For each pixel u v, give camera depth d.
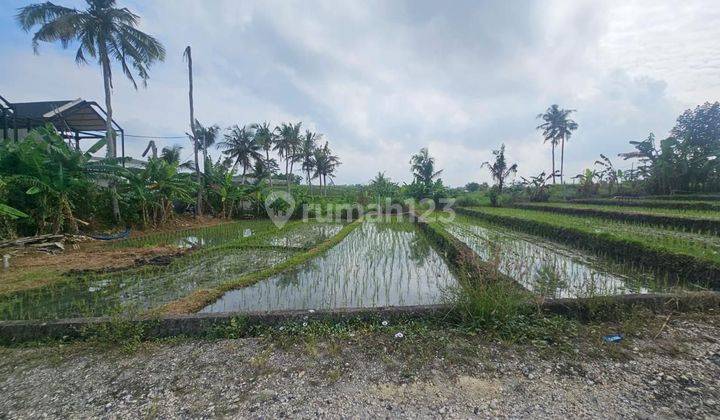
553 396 2.67
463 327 3.87
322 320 4.14
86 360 3.46
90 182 12.70
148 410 2.64
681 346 3.36
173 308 4.86
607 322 3.96
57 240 10.70
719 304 4.23
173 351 3.60
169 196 15.95
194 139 19.27
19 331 3.98
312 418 2.49
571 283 5.98
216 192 20.12
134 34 15.43
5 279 6.89
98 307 5.37
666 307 4.20
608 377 2.90
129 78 16.45
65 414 2.63
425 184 27.33
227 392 2.85
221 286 6.00
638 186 23.27
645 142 21.66
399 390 2.82
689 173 19.08
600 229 9.72
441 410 2.55
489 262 5.48
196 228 16.16
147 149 26.56
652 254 6.84
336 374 3.05
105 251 9.93
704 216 10.27
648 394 2.66
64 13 14.13
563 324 3.84
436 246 10.32
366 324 4.07
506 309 3.87
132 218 15.01
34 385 3.05
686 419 2.38
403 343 3.60
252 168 31.89
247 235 13.64
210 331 3.96
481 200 27.34
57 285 6.54
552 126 31.73
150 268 7.66
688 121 19.73
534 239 10.79
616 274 6.55
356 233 13.34
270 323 4.10
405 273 7.27
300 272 7.33
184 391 2.88
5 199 10.08
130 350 3.56
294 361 3.33
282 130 31.03
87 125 21.73
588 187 27.00
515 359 3.24
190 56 18.92
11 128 17.39
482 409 2.54
